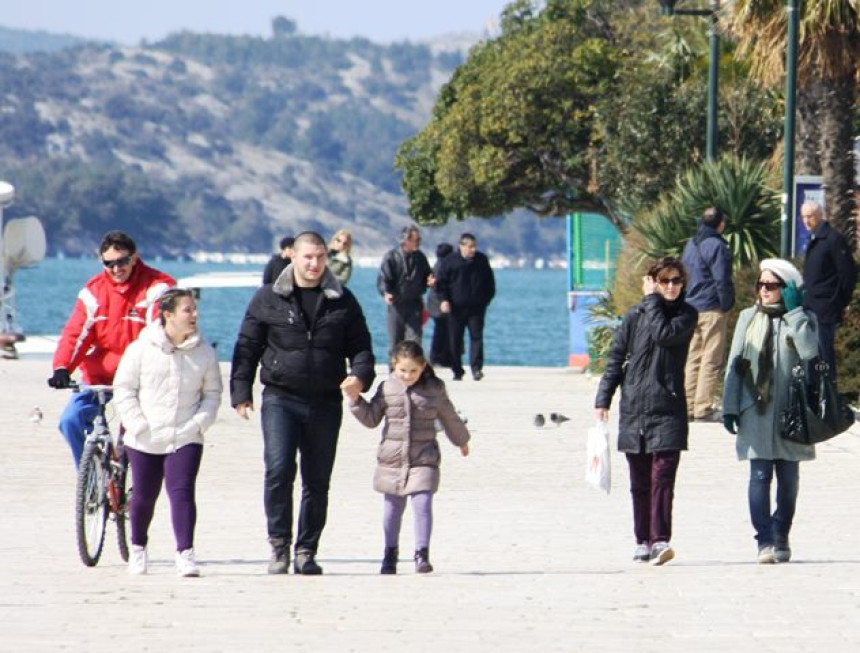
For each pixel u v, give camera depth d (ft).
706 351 217.56
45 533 135.85
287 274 116.67
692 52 449.48
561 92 517.96
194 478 114.73
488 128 524.11
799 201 247.29
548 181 530.27
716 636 91.91
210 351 115.34
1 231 384.88
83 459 118.73
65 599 104.17
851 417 120.26
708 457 184.34
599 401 122.52
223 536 135.03
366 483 167.84
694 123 446.60
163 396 114.32
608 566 119.85
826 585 110.01
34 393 265.34
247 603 102.94
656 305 120.57
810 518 143.33
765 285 121.49
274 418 116.47
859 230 300.20
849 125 299.79
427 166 575.79
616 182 472.85
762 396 120.57
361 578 114.01
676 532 136.67
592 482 122.42
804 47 288.10
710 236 217.77
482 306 306.96
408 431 116.88
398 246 289.12
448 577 114.32
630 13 526.98
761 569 117.70
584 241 371.15
